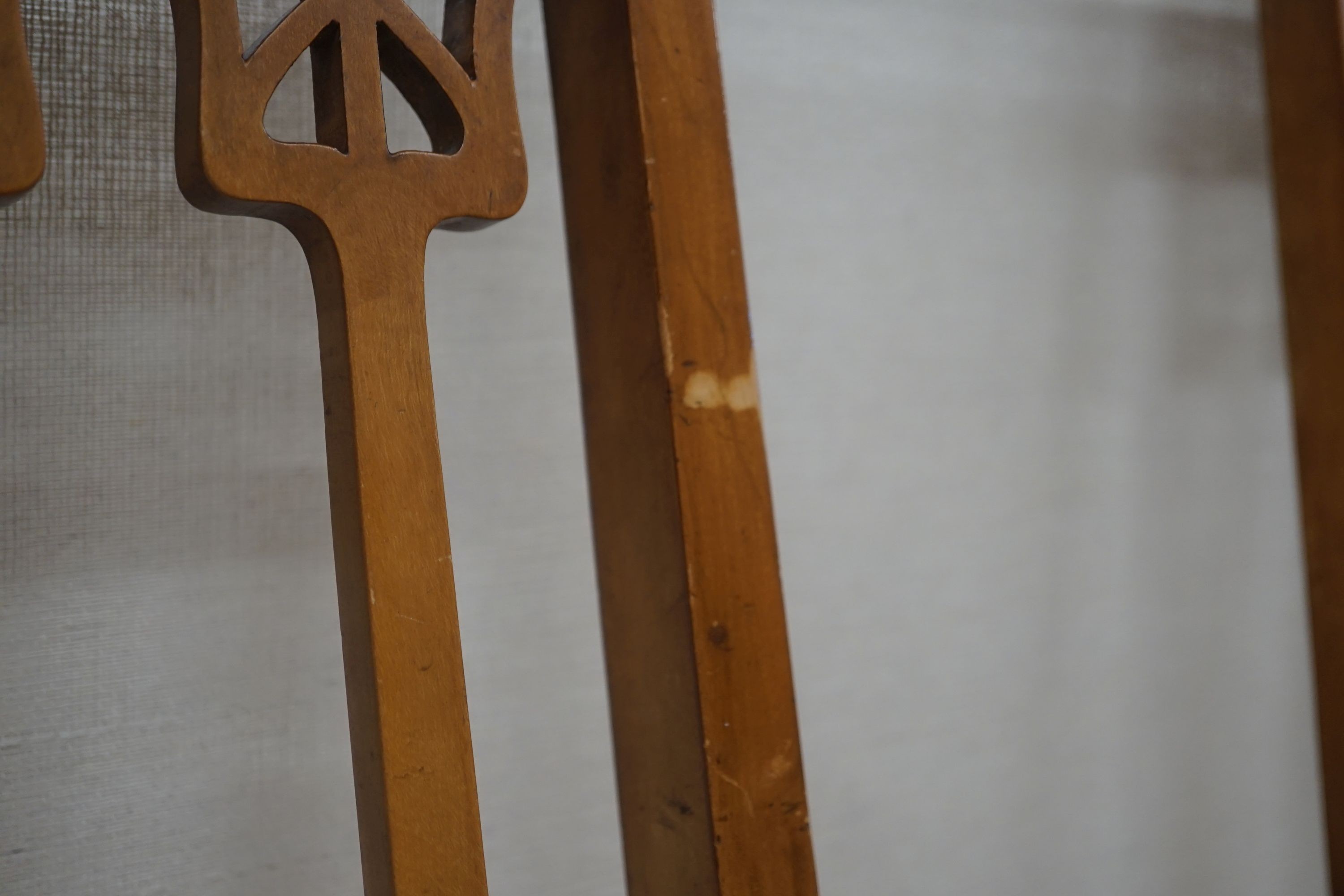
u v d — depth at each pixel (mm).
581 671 615
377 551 399
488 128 432
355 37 408
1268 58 733
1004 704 755
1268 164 867
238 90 385
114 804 497
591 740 618
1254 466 858
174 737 509
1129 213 808
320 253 413
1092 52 793
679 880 476
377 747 398
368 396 402
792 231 680
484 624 587
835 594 693
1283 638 872
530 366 601
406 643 402
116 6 492
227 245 520
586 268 515
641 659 495
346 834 544
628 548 498
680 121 473
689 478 459
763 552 476
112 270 495
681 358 462
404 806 396
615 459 502
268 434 529
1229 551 848
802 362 683
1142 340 812
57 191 482
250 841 524
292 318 535
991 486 752
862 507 703
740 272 483
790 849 469
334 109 415
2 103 348
